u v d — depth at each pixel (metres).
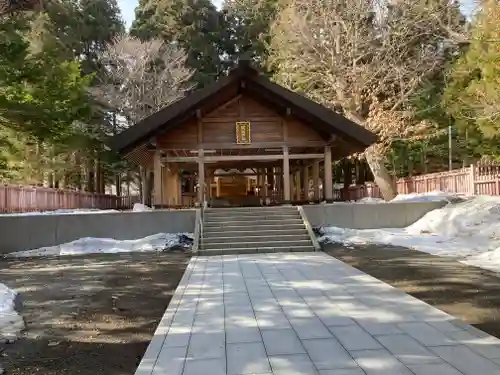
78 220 13.08
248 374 3.46
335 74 22.09
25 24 12.31
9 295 6.55
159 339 4.44
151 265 9.50
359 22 22.11
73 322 5.27
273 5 30.30
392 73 21.78
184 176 27.09
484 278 6.98
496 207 12.73
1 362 3.98
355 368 3.49
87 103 18.61
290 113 15.28
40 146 19.55
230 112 16.08
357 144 15.66
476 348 3.89
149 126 14.41
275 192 26.88
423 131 21.92
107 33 32.78
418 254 9.78
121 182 43.91
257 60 32.06
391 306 5.42
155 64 31.09
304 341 4.20
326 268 8.32
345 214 14.03
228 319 5.06
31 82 12.62
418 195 19.23
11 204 16.36
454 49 22.64
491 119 14.74
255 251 11.05
